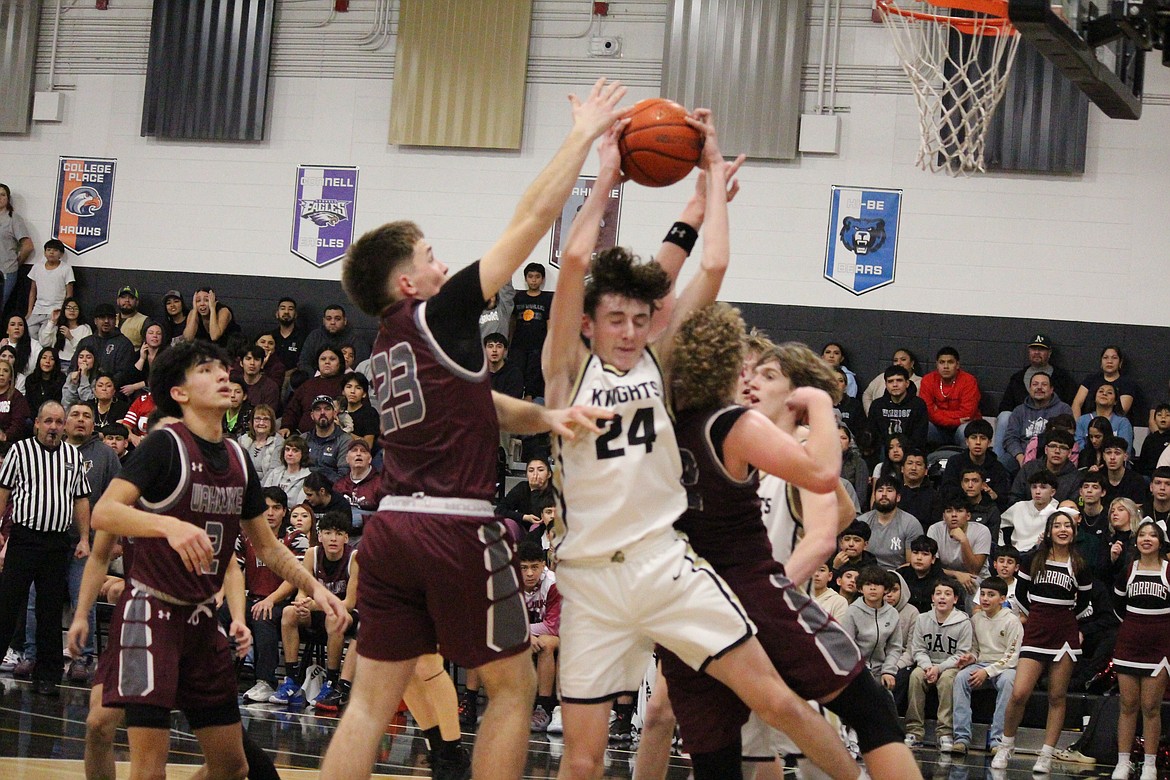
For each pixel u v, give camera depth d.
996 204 13.54
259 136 14.95
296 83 15.02
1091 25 7.50
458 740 5.79
